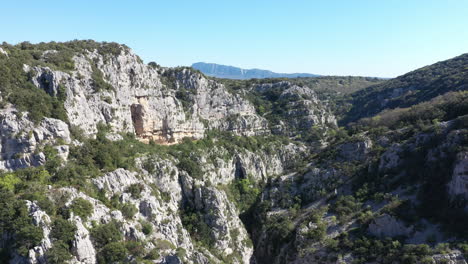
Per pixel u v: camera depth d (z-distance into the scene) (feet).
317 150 458.91
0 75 220.23
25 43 291.79
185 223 288.51
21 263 164.04
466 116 269.44
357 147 344.90
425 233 225.76
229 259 284.00
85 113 262.26
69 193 194.59
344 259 233.14
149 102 351.87
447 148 255.70
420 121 329.11
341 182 324.60
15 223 169.07
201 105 456.04
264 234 319.06
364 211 271.28
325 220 282.77
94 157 239.50
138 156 281.74
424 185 256.11
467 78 490.90
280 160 468.75
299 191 350.02
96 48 323.16
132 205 227.81
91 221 194.18
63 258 169.27
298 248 264.93
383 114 463.42
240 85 615.16
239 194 386.73
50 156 209.77
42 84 243.60
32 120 213.66
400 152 294.46
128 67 337.31
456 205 226.38
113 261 186.50
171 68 469.16
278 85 617.62
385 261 217.97
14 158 202.18
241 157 413.18
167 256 206.18
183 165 317.83
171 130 372.79
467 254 198.49
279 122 531.09
